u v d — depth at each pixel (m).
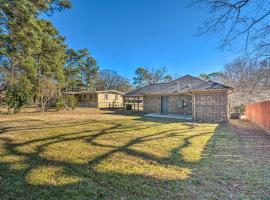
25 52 12.50
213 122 13.02
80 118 14.64
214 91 13.27
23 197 2.91
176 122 12.44
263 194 2.99
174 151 5.50
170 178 3.62
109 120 13.35
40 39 11.98
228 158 4.84
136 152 5.40
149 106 19.92
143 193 3.04
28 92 17.81
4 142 6.43
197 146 6.09
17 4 8.79
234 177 3.64
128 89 47.12
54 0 10.72
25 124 10.89
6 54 12.71
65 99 22.91
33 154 5.12
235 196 2.93
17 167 4.14
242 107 19.23
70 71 35.12
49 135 7.72
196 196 2.93
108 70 47.72
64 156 4.98
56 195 2.97
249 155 5.10
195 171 3.98
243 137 7.61
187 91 15.38
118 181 3.49
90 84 43.66
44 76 20.92
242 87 20.02
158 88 20.58
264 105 9.74
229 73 21.27
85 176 3.71
